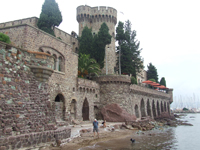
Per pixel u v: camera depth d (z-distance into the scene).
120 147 22.00
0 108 13.94
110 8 62.19
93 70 45.44
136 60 71.12
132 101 52.97
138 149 21.73
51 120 18.53
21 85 16.12
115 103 45.31
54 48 32.56
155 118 70.19
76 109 37.69
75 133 25.28
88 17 61.72
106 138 26.48
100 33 53.56
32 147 15.16
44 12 45.72
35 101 17.11
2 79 14.55
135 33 75.56
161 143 26.84
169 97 93.56
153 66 102.00
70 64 36.78
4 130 13.79
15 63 15.91
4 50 15.09
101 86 47.19
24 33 27.23
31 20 47.44
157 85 84.81
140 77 88.44
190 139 31.89
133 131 36.34
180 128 49.94
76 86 38.22
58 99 35.72
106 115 43.94
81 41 54.91
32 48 28.11
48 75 18.84
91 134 27.23
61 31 53.50
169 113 93.88
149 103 67.44
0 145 12.98
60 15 47.66
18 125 14.98
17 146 14.02
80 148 18.77
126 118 43.22
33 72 17.73
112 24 62.44
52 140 17.50
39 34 29.59
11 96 14.98
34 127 16.39
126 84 47.62
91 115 42.38
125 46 63.66
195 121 80.19
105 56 56.69
